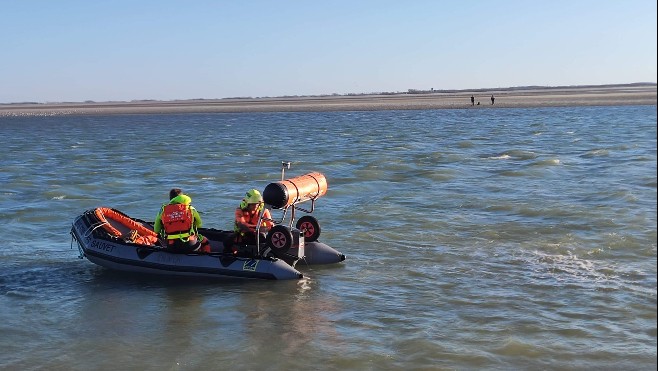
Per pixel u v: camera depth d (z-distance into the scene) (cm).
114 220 1265
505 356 772
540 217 1483
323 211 1638
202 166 2733
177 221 1112
